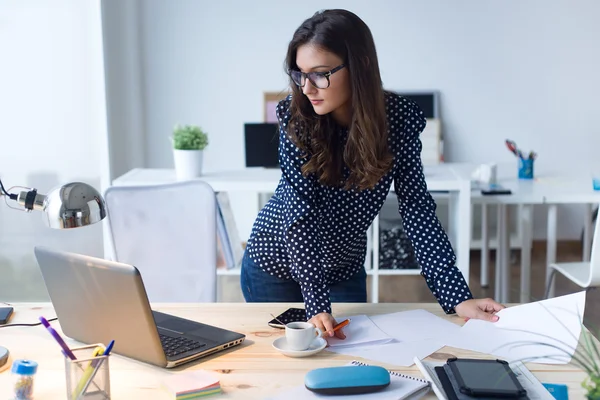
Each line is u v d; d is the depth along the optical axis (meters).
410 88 5.51
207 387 1.26
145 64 5.50
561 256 5.38
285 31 5.49
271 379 1.33
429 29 5.45
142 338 1.37
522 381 1.28
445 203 5.23
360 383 1.25
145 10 5.44
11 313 1.72
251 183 3.29
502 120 5.52
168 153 5.61
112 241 2.31
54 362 1.43
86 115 4.38
